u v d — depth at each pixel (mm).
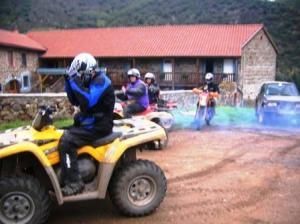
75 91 4945
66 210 5668
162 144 9555
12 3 89375
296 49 64500
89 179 5172
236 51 36844
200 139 11047
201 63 38875
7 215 4719
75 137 4926
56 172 4996
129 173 5289
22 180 4699
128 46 40750
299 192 6465
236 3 79125
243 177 7293
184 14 81625
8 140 4863
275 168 7957
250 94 40094
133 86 10180
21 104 15133
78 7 98562
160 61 39562
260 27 40531
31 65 40906
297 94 15922
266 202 5996
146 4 91188
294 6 75438
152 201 5445
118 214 5516
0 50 36062
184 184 6852
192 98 19312
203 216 5453
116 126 5836
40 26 84625
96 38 43594
